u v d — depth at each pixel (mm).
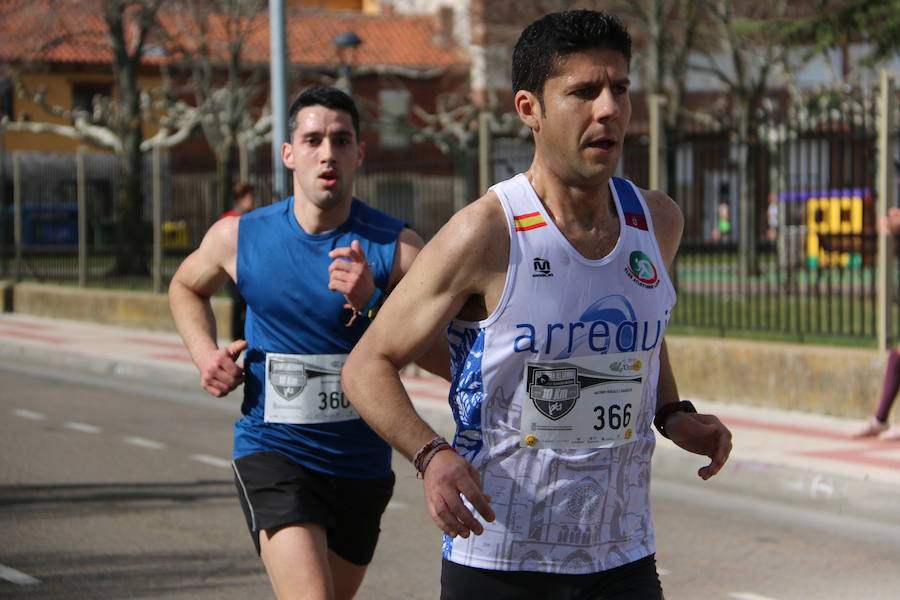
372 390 4184
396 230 6492
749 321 18391
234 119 44000
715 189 19109
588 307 4207
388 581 9508
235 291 18000
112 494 12539
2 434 16375
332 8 82188
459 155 22547
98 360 23766
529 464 4262
